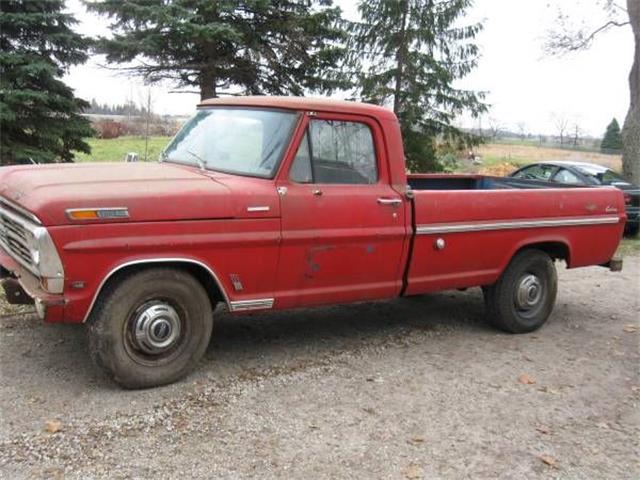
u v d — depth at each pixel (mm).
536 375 5156
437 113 16672
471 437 4031
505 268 6062
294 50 14367
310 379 4734
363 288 5164
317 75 15062
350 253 4988
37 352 4863
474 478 3572
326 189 4863
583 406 4617
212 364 4887
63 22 12492
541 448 3961
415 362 5262
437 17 16094
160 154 5488
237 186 4492
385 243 5156
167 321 4340
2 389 4219
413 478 3520
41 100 12000
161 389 4375
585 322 6832
